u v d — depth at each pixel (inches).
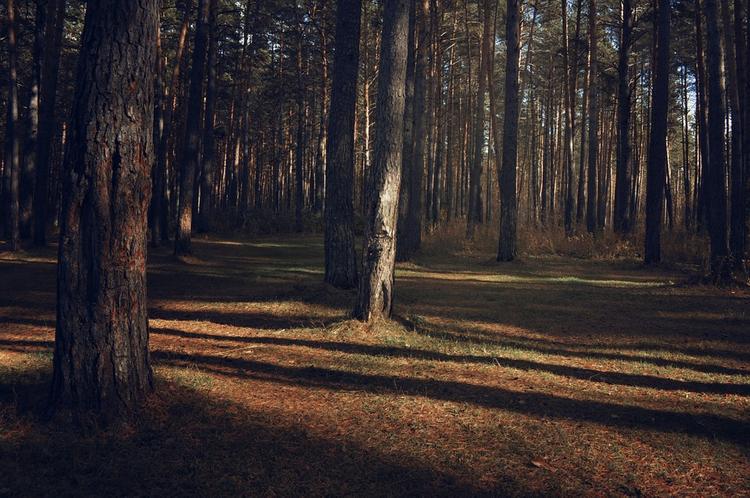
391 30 341.1
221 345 319.0
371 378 255.9
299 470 160.9
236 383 244.1
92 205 183.9
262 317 402.6
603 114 1782.7
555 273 713.0
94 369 185.3
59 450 166.9
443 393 235.1
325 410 212.5
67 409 183.3
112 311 188.5
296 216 1464.1
